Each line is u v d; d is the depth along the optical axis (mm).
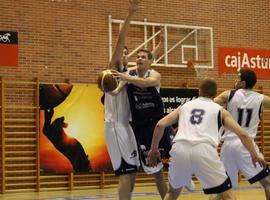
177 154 6039
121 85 7469
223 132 8156
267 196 7773
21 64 15211
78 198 12742
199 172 5945
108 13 16484
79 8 16062
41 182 15156
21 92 15102
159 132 6277
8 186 14773
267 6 19266
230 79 18344
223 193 5898
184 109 6285
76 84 15672
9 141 14867
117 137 7418
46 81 15523
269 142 18828
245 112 7945
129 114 7570
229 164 7910
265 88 19000
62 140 15391
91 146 15773
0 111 14750
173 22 17500
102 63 16312
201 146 5922
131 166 7434
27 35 15328
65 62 15797
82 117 15695
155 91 7551
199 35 17891
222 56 18250
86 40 16125
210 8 18141
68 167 15430
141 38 16938
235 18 18578
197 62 17594
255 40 18922
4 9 15078
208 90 6348
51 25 15648
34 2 15469
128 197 7418
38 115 15180
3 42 15008
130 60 16578
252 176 7680
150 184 16594
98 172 16000
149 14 17109
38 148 15148
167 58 17219
